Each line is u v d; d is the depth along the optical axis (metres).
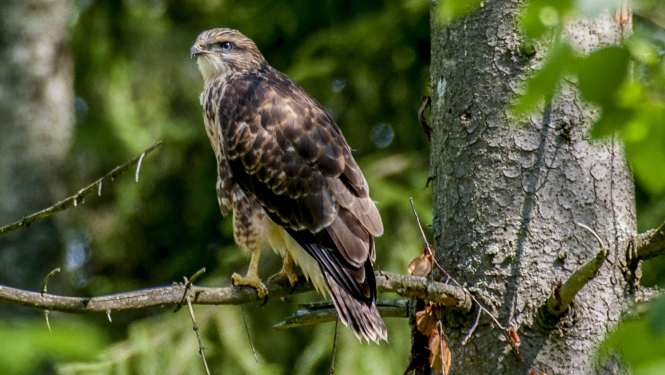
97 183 7.20
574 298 7.21
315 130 9.71
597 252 6.86
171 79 18.41
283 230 9.44
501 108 7.48
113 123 17.84
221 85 10.83
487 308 7.34
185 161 17.70
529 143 7.40
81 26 17.98
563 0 4.77
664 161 4.89
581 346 7.15
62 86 16.77
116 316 17.31
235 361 13.01
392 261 13.02
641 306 7.17
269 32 15.97
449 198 7.69
